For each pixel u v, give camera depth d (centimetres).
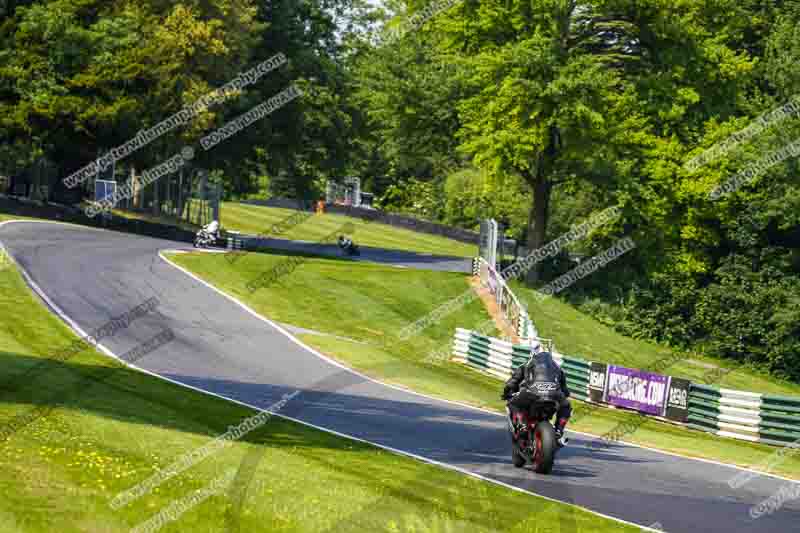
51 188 8862
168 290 5841
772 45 9675
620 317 8675
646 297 8756
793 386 8212
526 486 2120
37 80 8194
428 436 2808
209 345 4472
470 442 2756
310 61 11319
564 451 2878
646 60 8831
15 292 4897
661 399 4347
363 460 2166
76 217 8456
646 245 8650
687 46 8544
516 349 5091
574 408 4384
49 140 8356
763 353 8488
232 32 9550
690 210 8612
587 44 8619
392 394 3847
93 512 1323
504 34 8406
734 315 8638
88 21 9019
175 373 3638
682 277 8825
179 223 10325
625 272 9125
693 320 8731
